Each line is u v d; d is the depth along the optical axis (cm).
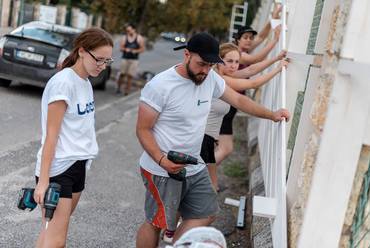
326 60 349
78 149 374
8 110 984
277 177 441
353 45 300
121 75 1450
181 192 410
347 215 319
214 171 589
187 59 381
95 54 366
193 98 393
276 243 391
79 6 2820
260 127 789
